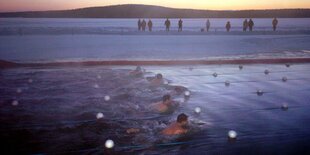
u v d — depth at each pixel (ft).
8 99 25.88
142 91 29.12
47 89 29.37
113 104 24.94
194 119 21.62
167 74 38.32
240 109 24.22
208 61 46.01
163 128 19.71
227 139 18.04
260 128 19.95
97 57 49.32
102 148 16.75
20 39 69.31
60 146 16.90
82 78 34.32
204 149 16.63
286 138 18.29
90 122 20.65
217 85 32.94
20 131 18.85
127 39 72.74
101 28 95.40
